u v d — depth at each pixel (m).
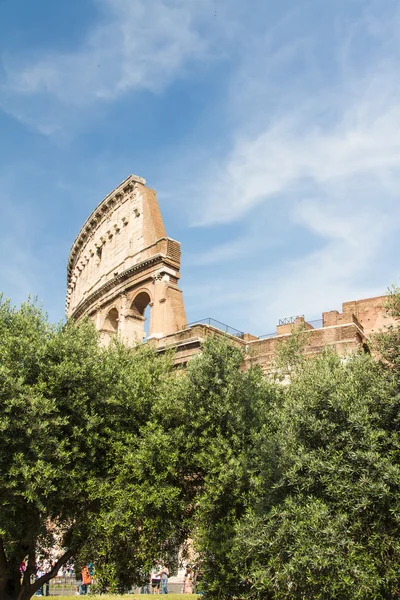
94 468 23.03
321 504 17.28
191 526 22.91
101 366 25.16
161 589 35.44
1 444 20.39
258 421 23.25
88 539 22.41
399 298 21.03
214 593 20.73
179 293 49.72
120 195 61.44
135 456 22.25
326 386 19.45
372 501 16.66
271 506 18.64
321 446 18.81
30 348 23.11
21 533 21.95
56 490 21.20
